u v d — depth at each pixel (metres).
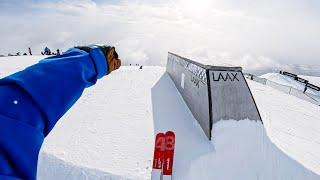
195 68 11.50
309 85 28.36
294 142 10.02
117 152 8.17
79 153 8.06
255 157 8.15
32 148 0.93
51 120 1.06
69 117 11.13
